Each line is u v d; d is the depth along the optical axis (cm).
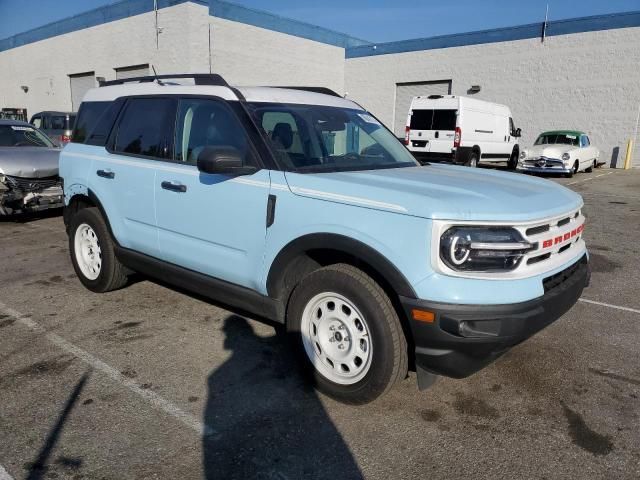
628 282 597
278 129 372
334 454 282
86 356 387
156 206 421
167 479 259
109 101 496
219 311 477
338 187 312
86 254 518
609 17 2084
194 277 403
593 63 2152
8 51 3381
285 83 2588
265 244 345
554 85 2264
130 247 463
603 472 270
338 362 325
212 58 2209
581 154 1794
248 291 366
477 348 276
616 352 411
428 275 276
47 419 307
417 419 315
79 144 515
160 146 427
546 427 310
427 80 2659
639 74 2056
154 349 400
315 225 315
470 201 287
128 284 541
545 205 310
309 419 313
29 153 840
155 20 2233
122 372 364
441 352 281
